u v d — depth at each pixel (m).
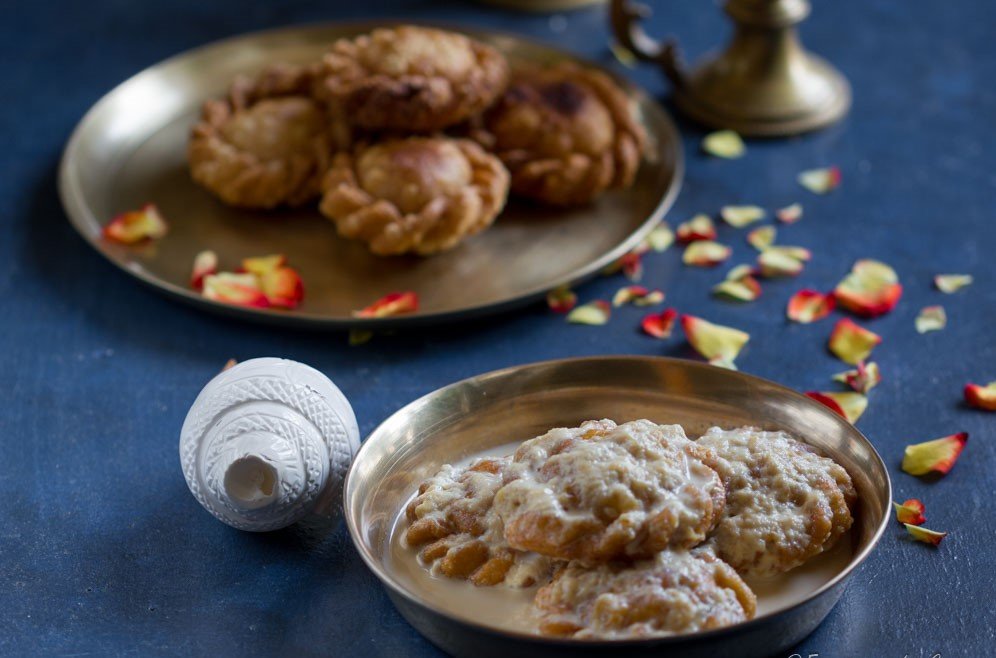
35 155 0.82
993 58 0.92
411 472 0.60
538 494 0.55
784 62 0.86
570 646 0.52
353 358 0.69
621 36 0.87
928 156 0.83
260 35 0.87
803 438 0.60
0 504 0.62
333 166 0.76
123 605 0.58
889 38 0.94
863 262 0.75
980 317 0.72
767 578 0.56
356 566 0.60
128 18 0.95
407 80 0.75
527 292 0.70
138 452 0.65
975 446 0.65
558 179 0.76
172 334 0.71
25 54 0.92
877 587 0.59
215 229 0.76
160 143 0.82
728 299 0.73
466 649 0.54
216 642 0.57
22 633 0.58
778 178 0.81
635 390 0.63
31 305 0.72
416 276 0.73
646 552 0.54
